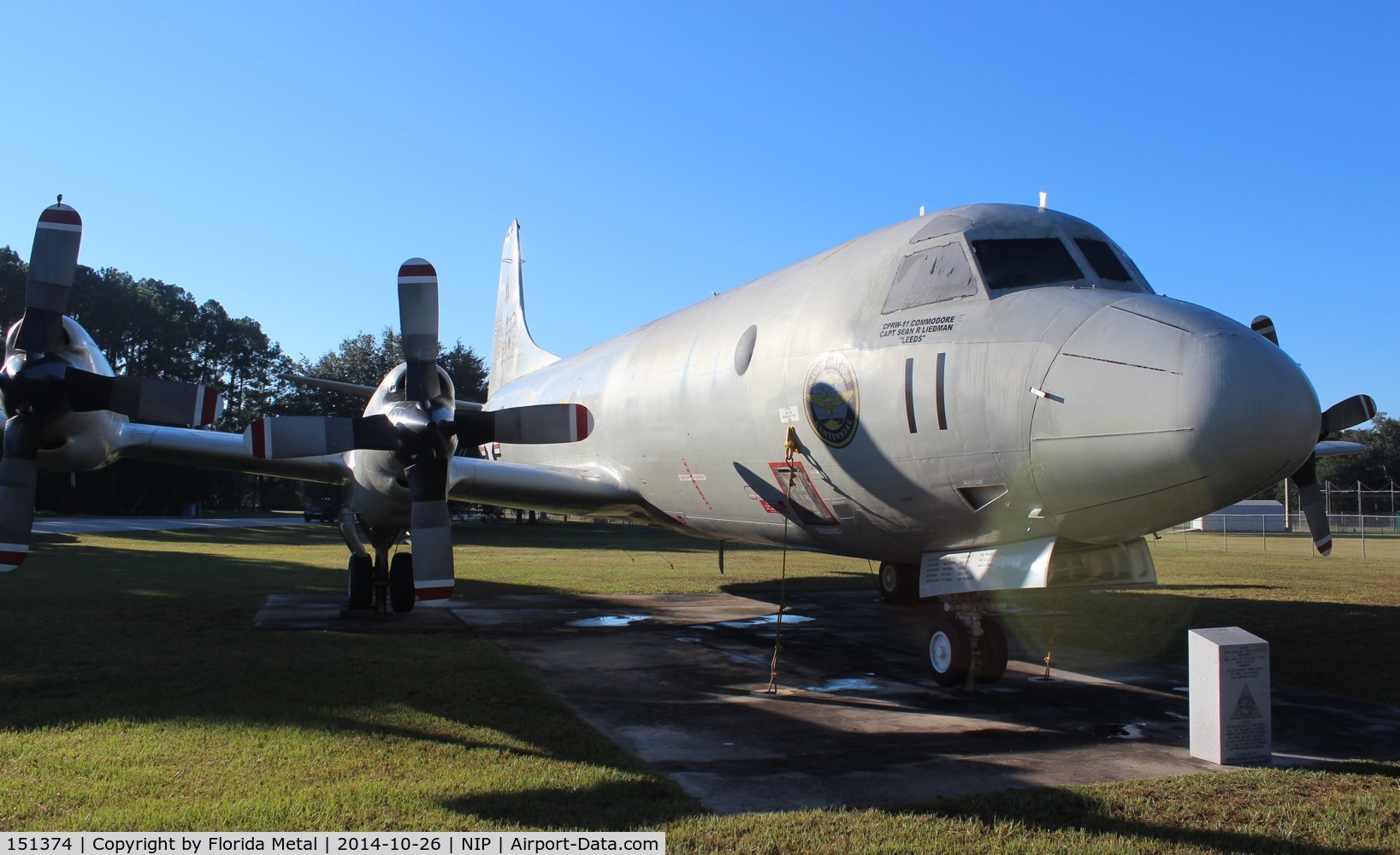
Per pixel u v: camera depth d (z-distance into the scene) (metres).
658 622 12.21
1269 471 5.82
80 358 9.09
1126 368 6.11
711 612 13.31
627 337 13.62
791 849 4.18
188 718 6.29
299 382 15.15
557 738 5.97
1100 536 6.80
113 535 31.53
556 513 13.92
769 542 10.68
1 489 8.66
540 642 10.32
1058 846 4.25
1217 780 5.31
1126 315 6.46
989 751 5.94
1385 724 6.82
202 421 8.80
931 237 7.91
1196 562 25.98
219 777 5.04
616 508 12.83
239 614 11.88
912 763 5.64
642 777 5.14
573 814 4.55
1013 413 6.62
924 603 14.49
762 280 10.67
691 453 10.41
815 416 8.30
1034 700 7.56
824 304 8.65
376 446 8.93
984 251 7.54
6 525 8.62
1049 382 6.45
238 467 11.31
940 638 8.04
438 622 11.51
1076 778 5.36
